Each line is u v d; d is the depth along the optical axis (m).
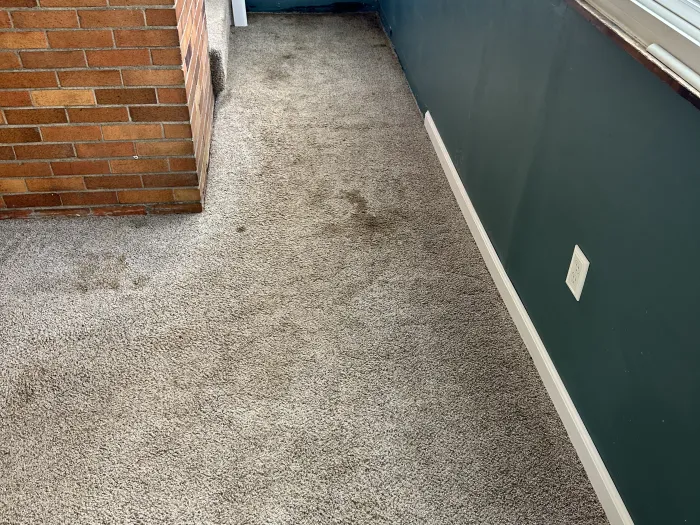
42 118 1.89
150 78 1.85
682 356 1.04
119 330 1.70
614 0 1.23
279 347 1.67
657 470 1.13
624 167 1.19
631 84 1.16
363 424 1.48
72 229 2.06
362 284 1.90
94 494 1.31
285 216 2.17
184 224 2.11
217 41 2.87
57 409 1.48
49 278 1.86
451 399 1.55
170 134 1.98
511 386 1.59
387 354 1.67
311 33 3.64
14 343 1.64
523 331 1.72
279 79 3.09
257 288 1.86
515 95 1.73
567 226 1.45
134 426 1.45
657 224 1.09
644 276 1.14
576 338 1.43
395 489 1.34
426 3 2.69
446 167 2.42
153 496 1.31
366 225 2.15
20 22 1.70
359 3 3.92
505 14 1.78
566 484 1.37
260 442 1.43
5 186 2.01
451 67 2.35
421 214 2.22
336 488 1.34
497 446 1.44
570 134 1.42
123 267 1.92
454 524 1.28
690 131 0.99
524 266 1.73
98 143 1.97
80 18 1.71
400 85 3.11
